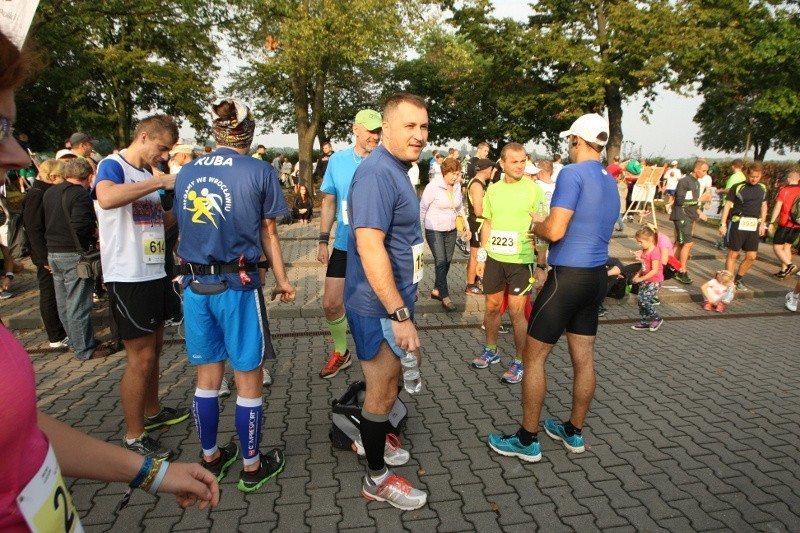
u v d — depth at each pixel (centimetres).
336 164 441
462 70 2766
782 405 417
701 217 1142
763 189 787
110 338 555
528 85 2700
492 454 339
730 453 343
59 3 1458
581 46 2347
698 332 615
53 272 486
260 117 3195
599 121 304
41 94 1934
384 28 1717
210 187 269
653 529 269
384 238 251
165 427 369
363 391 349
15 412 84
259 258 284
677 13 2222
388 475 287
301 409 402
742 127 4325
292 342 560
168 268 354
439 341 570
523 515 279
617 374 480
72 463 114
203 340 280
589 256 302
